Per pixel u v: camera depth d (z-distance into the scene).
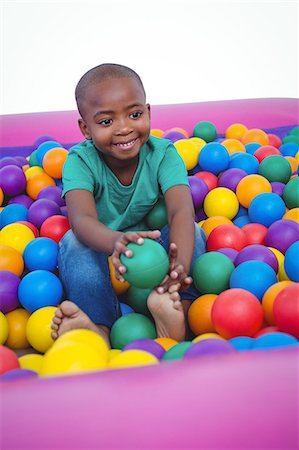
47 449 0.83
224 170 2.58
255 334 1.40
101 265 1.69
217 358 1.00
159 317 1.49
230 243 1.90
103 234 1.60
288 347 1.04
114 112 1.68
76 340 1.17
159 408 0.88
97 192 1.86
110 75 1.70
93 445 0.83
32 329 1.58
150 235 1.45
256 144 2.88
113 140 1.72
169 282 1.51
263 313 1.46
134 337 1.50
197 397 0.90
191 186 2.31
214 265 1.66
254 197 2.24
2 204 2.61
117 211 1.88
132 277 1.45
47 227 2.08
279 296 1.34
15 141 3.20
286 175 2.49
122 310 1.73
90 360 1.11
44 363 1.13
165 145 1.89
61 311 1.45
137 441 0.84
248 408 0.88
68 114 3.41
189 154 2.58
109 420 0.86
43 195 2.41
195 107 3.45
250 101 3.53
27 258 1.91
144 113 1.73
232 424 0.86
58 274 1.93
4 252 1.86
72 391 0.92
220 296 1.42
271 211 2.12
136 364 1.10
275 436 0.85
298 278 1.57
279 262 1.81
